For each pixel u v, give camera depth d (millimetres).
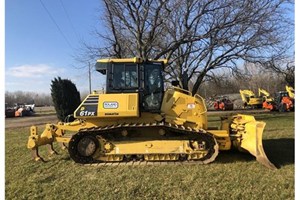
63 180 7098
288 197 5660
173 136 8648
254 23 17594
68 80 19078
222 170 7441
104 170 7840
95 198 5934
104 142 8602
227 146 8586
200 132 8258
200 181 6656
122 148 8531
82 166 8320
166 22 17812
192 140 8469
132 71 8945
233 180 6656
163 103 8914
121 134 8680
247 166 7758
